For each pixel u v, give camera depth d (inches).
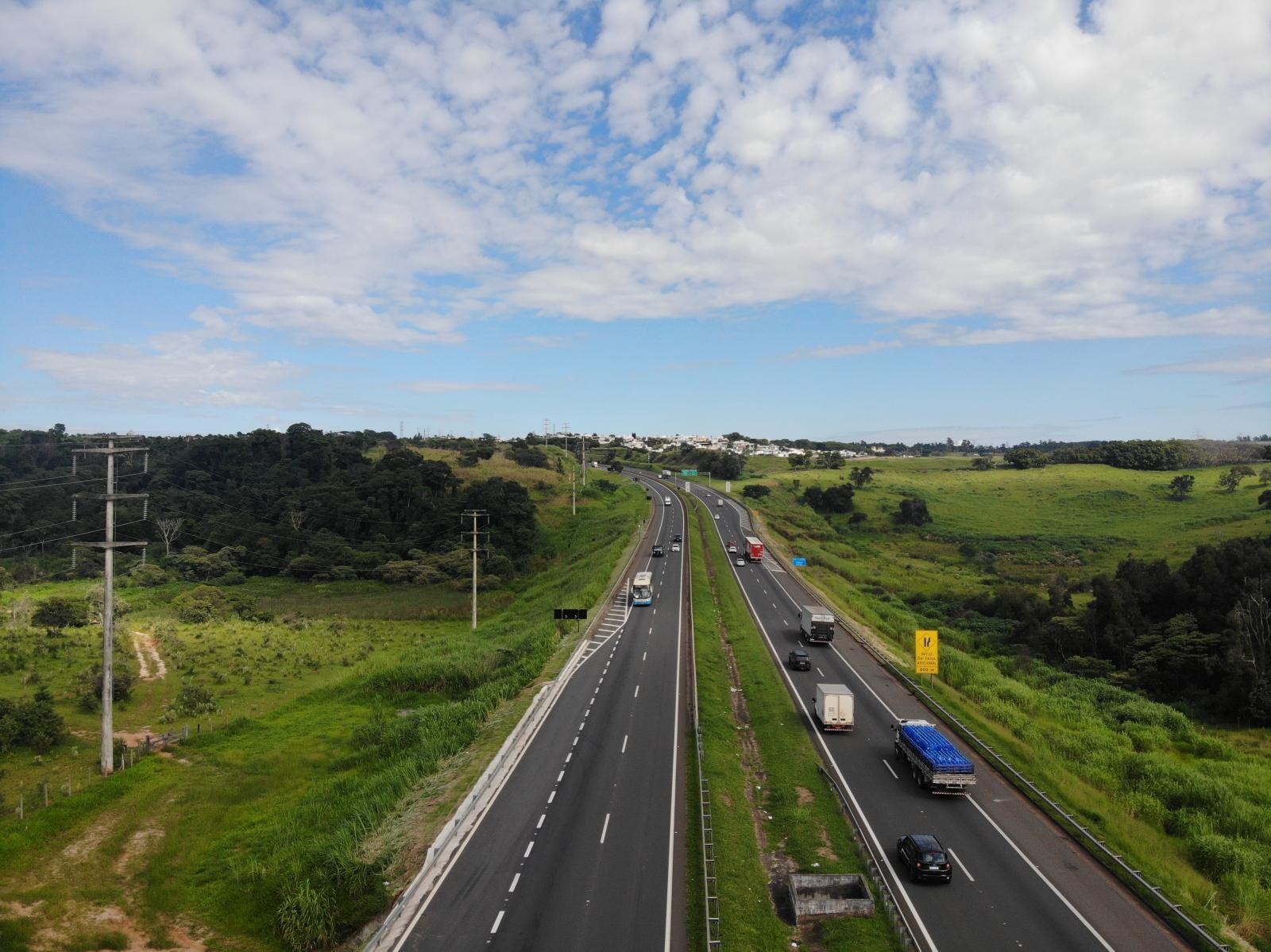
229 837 1584.6
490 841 1418.6
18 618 3361.2
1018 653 3555.6
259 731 2213.3
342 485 6107.3
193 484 6702.8
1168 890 1266.0
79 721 2187.5
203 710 2321.6
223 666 2910.9
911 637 3189.0
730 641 3073.3
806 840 1451.8
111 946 1207.6
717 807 1556.3
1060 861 1382.9
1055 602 3929.6
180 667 2876.5
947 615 4286.4
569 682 2445.9
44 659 2854.3
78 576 5002.5
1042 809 1601.9
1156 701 3034.0
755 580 4256.9
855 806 1600.6
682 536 5585.6
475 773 1729.8
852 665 2714.1
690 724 2052.2
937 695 2345.0
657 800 1590.8
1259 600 3112.7
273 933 1240.2
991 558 6087.6
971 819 1550.2
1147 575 3875.5
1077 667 3371.1
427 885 1269.7
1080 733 2196.1
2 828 1515.7
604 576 3996.1
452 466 7736.2
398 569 5027.1
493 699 2252.7
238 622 3833.7
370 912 1224.8
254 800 1763.0
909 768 1811.0
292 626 3735.2
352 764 1953.7
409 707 2429.9
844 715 2020.2
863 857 1376.7
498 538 5605.3
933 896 1256.8
